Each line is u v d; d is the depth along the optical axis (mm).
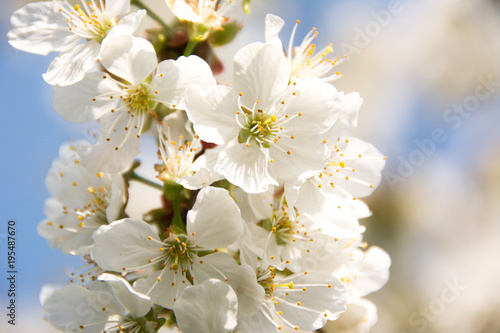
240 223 242
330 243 255
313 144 250
